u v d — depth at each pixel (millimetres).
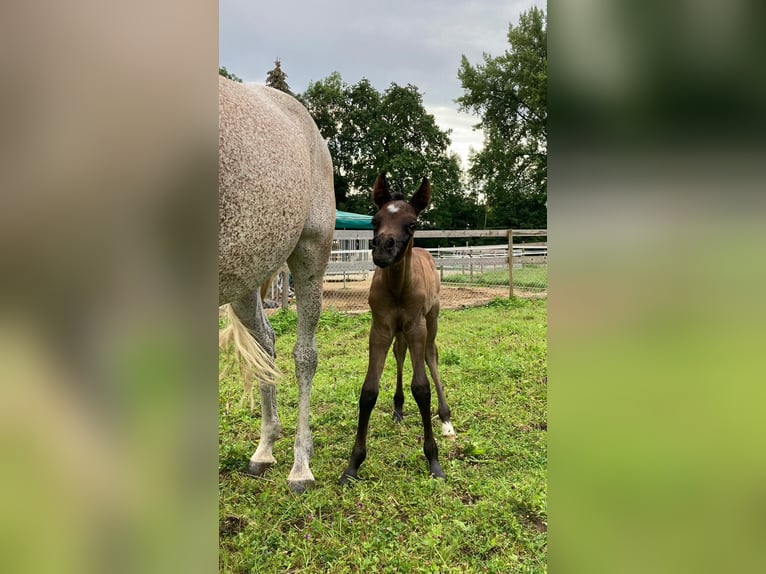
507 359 4887
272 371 2604
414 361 2787
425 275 3092
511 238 9570
